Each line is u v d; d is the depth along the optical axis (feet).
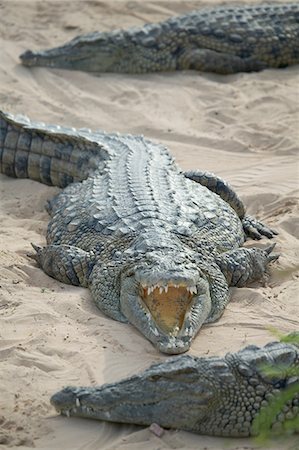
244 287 105.91
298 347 80.12
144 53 177.68
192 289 92.99
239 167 138.72
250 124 153.58
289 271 107.96
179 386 75.61
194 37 177.99
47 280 106.22
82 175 130.00
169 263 95.04
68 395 78.23
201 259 101.91
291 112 157.48
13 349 88.99
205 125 154.40
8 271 105.50
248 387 76.95
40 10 208.74
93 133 136.26
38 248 109.50
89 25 201.05
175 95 166.71
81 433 77.25
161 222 105.70
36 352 88.99
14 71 176.04
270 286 106.52
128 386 77.20
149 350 90.84
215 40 177.78
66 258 105.40
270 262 109.81
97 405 77.20
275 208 125.18
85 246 107.45
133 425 77.97
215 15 181.68
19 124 135.64
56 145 133.59
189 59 178.29
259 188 130.31
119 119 157.28
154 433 76.33
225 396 76.48
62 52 177.68
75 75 175.83
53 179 134.51
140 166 120.88
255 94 166.20
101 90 169.89
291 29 180.96
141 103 163.84
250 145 146.61
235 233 112.78
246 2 212.84
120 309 98.68
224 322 97.19
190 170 128.36
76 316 97.04
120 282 99.30
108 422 78.38
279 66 180.96
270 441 76.74
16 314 96.02
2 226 121.49
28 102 163.32
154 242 100.73
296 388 76.74
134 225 105.40
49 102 164.14
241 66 178.70
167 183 116.57
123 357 89.04
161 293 95.35
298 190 128.77
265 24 180.65
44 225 122.01
